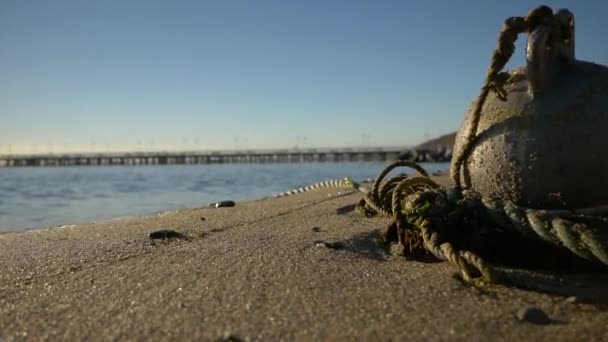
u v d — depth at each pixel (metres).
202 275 2.81
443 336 1.96
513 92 3.12
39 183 20.27
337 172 30.69
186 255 3.33
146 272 2.92
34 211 9.22
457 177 3.34
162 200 11.55
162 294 2.50
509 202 2.90
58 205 10.45
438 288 2.52
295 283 2.64
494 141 3.09
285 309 2.27
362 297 2.41
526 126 2.99
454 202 3.10
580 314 2.17
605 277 2.72
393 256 3.24
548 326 2.04
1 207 10.00
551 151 2.90
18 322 2.19
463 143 3.27
